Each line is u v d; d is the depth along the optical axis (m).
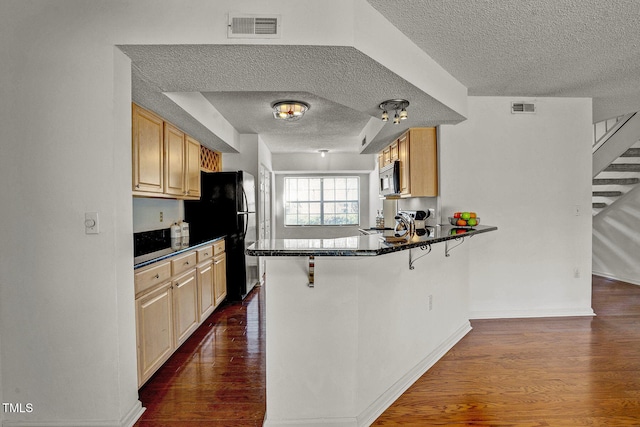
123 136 1.85
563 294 3.61
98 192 1.77
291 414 1.82
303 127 4.57
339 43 1.78
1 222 1.76
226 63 1.97
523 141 3.57
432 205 3.87
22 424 1.79
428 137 3.68
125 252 1.86
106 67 1.76
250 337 3.06
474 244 3.57
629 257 4.95
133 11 1.75
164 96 2.46
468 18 2.04
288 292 1.81
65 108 1.76
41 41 1.76
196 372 2.42
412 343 2.35
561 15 2.01
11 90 1.76
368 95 2.55
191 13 1.76
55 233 1.77
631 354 2.66
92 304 1.77
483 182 3.56
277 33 1.76
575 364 2.50
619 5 1.90
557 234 3.59
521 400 2.05
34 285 1.77
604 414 1.91
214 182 4.25
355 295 1.82
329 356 1.82
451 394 2.13
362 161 6.91
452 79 2.95
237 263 4.23
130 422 1.85
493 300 3.58
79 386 1.78
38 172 1.76
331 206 7.64
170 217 3.82
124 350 1.84
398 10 1.96
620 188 5.07
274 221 7.28
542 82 3.12
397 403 2.04
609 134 4.76
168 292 2.53
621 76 2.98
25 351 1.78
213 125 3.55
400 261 2.23
